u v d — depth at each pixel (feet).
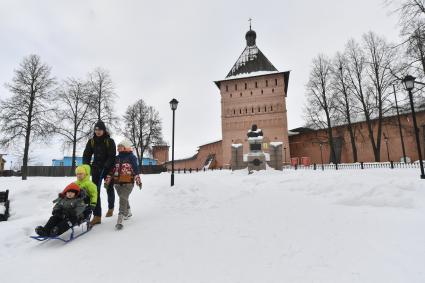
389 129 131.95
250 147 81.00
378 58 105.91
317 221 16.35
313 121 129.08
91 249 12.86
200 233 14.49
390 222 15.74
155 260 11.16
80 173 16.53
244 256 11.28
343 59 120.37
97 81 107.04
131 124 146.30
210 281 9.18
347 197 22.34
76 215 14.76
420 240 12.44
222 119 171.94
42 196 27.35
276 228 15.06
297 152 173.37
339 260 10.57
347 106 115.96
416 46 46.26
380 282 8.72
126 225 16.83
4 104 83.20
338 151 150.71
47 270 10.80
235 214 18.72
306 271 9.71
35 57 88.84
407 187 23.08
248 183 42.80
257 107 167.53
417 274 9.15
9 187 44.32
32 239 15.60
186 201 24.72
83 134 100.01
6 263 12.00
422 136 119.75
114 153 18.57
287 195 26.30
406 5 43.42
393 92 97.55
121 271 10.27
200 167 219.20
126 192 16.71
